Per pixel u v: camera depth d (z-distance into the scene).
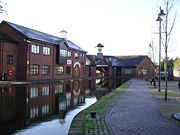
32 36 25.67
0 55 21.92
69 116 7.03
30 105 8.89
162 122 5.59
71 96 12.52
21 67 24.36
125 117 6.19
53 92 14.02
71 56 36.38
